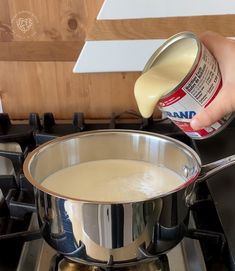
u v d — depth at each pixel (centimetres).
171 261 54
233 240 50
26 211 57
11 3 77
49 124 79
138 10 76
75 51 80
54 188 55
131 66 80
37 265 53
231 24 77
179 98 51
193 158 52
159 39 78
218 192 59
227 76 53
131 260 46
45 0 77
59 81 83
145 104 53
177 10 76
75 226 44
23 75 83
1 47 80
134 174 59
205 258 51
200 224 56
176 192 45
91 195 53
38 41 80
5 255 53
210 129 55
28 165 52
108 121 84
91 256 46
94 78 83
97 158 63
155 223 45
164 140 59
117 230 44
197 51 50
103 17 77
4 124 80
